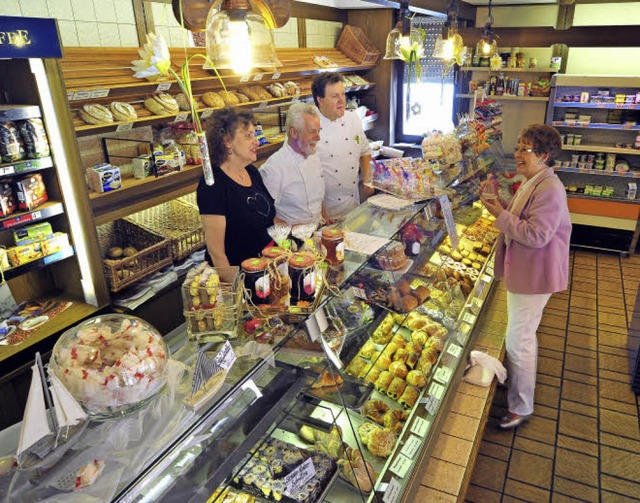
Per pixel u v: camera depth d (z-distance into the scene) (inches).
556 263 112.5
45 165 113.3
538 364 158.2
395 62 264.5
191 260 152.5
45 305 126.7
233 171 101.3
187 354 64.9
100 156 143.0
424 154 129.7
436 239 121.8
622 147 236.7
